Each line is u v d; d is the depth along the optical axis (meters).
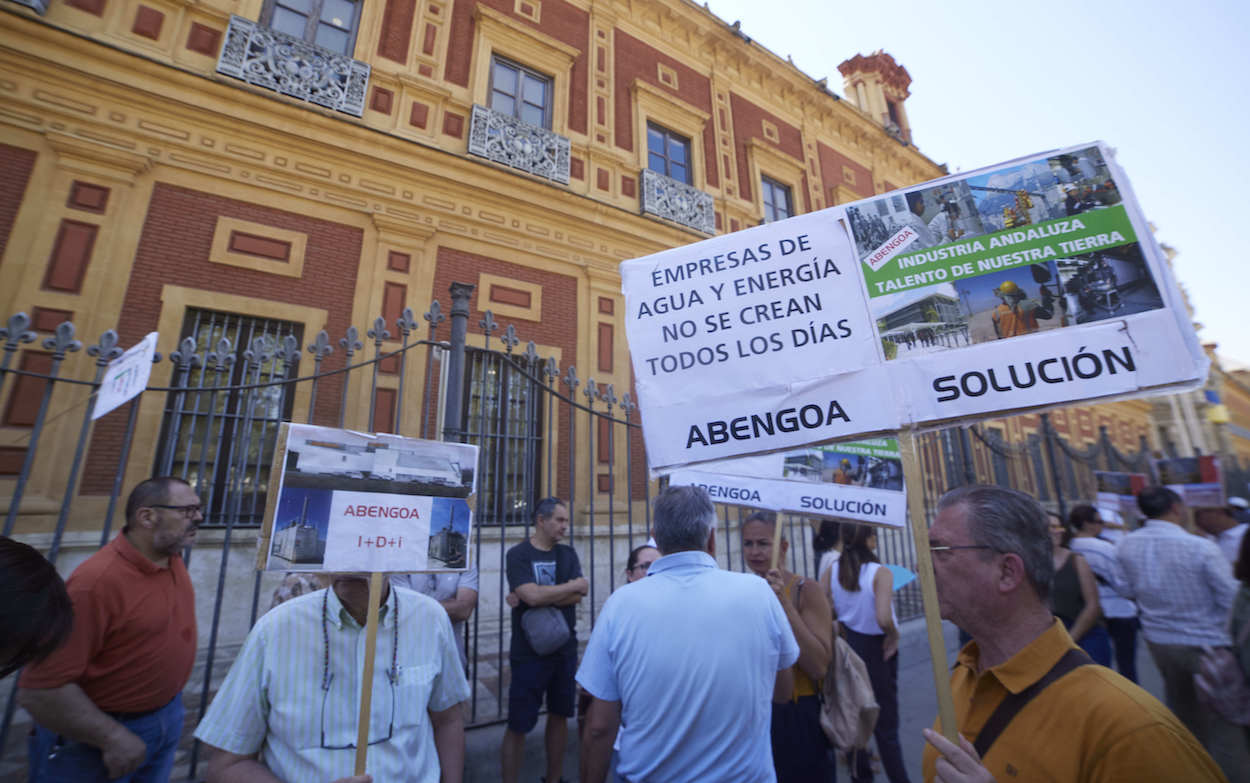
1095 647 3.54
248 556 5.46
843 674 2.62
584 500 7.66
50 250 5.42
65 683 1.90
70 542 4.98
